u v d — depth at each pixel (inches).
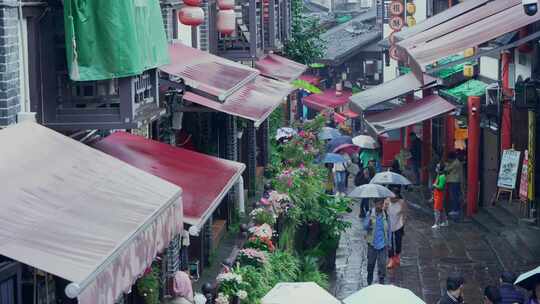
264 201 813.9
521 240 984.9
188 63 732.7
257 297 647.1
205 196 514.3
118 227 358.9
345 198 941.8
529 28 1039.0
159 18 539.8
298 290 593.0
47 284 428.8
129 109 484.7
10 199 354.3
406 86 1323.8
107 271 326.0
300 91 2181.3
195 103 722.2
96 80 490.9
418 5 1793.8
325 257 917.2
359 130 2084.2
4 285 383.9
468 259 948.0
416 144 1446.9
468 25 1043.3
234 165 583.5
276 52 1449.3
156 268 582.9
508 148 1120.2
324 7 2770.7
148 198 405.1
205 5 934.4
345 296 842.8
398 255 907.4
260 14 1098.1
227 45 1023.0
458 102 1240.8
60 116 486.3
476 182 1151.6
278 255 755.4
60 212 358.0
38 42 484.1
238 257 706.8
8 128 423.5
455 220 1142.3
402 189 1412.4
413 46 1025.5
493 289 597.3
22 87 466.3
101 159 429.4
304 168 978.1
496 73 1238.3
